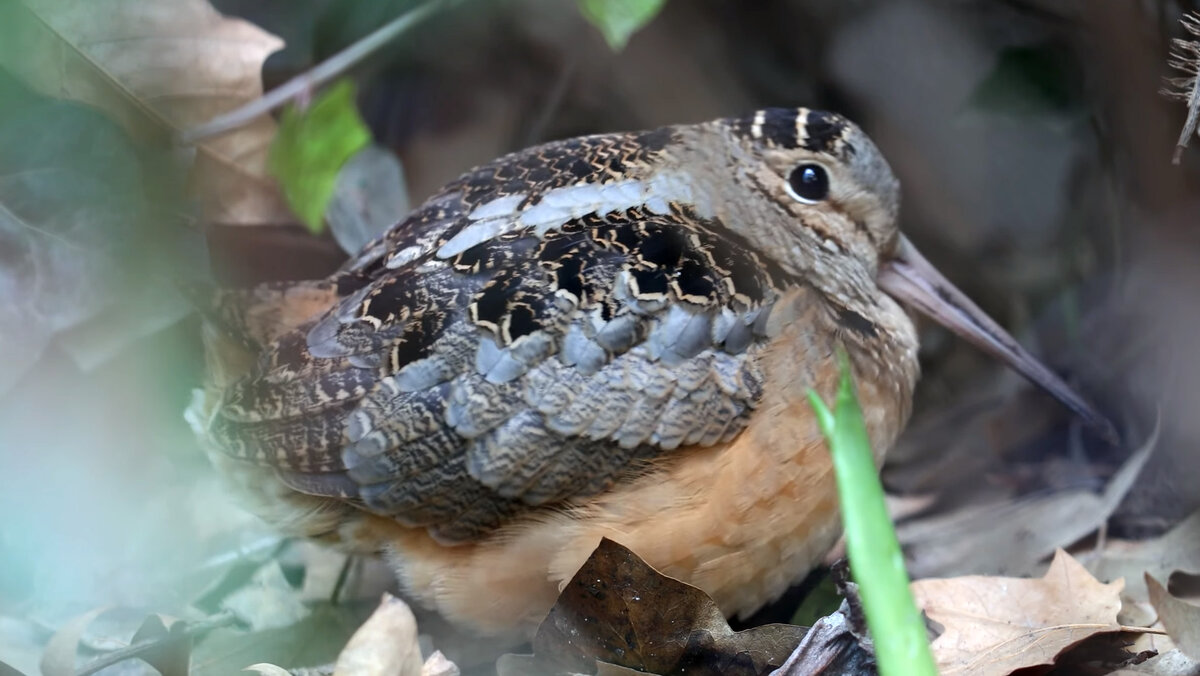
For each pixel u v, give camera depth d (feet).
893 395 3.94
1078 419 4.17
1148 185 4.09
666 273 3.83
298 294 3.89
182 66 4.00
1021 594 3.87
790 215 3.92
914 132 4.23
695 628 3.80
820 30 4.24
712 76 4.25
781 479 3.83
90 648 3.87
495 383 3.81
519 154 3.95
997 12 4.17
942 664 3.82
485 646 3.90
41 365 4.02
